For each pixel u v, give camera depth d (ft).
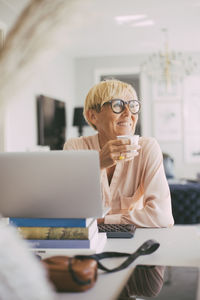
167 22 18.42
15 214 3.27
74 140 5.50
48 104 19.16
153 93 25.52
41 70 1.46
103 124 5.05
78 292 2.43
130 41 21.91
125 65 25.43
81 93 25.94
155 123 25.61
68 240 3.25
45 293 1.68
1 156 3.07
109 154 4.05
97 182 3.02
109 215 4.42
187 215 11.00
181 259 3.18
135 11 16.57
